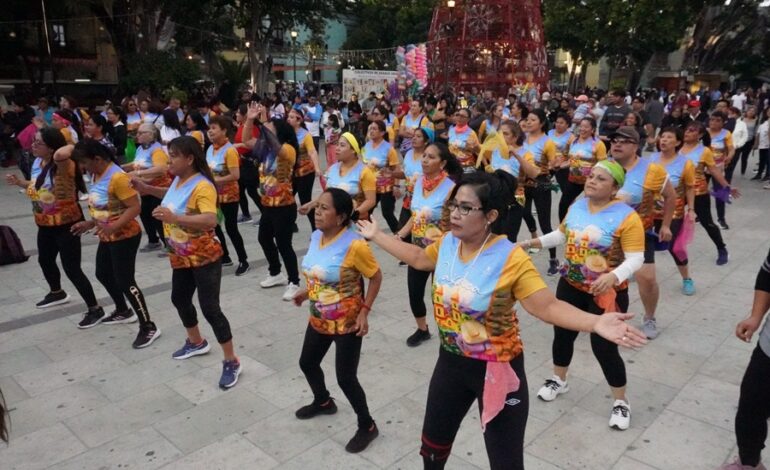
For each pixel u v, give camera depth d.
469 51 31.92
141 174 7.08
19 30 21.98
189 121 9.04
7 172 13.97
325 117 18.06
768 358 2.84
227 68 24.28
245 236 8.60
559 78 52.00
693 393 4.18
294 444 3.65
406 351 4.92
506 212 2.56
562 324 2.40
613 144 4.73
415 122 10.69
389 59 47.53
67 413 4.05
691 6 30.92
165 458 3.54
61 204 5.25
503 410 2.52
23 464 3.50
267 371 4.61
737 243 7.95
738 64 40.22
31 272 7.10
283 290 6.45
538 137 6.67
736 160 10.97
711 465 3.38
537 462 3.43
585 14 32.50
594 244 3.59
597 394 4.18
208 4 24.39
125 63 20.59
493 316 2.46
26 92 19.39
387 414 3.96
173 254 4.32
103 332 5.40
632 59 34.66
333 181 5.61
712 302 5.88
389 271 7.04
